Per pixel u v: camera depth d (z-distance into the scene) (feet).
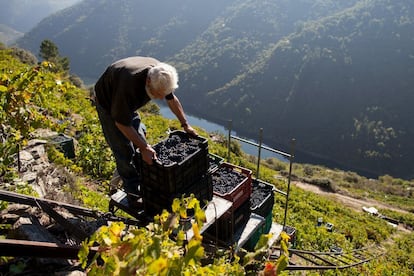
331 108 371.56
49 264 10.10
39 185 16.79
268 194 20.89
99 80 12.53
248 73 427.33
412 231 75.36
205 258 11.35
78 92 68.95
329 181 101.50
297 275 27.22
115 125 12.93
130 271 5.35
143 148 11.84
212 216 13.56
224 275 7.83
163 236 7.02
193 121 418.51
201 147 13.30
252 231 16.89
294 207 55.21
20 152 19.10
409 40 378.73
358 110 362.12
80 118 42.83
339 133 355.56
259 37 558.97
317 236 41.29
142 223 13.85
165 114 308.19
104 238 6.61
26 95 16.15
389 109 352.90
